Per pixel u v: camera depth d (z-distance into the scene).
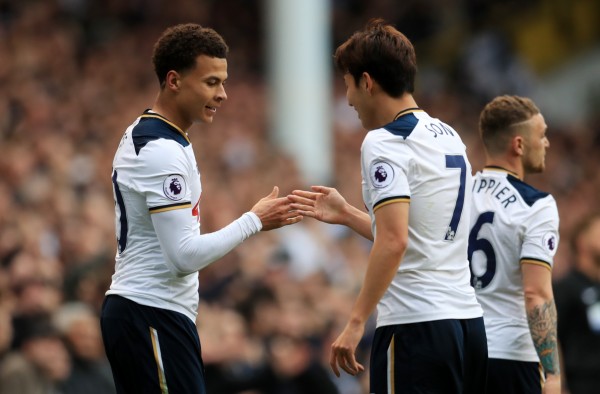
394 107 13.84
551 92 66.31
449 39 65.50
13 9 48.53
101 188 35.81
